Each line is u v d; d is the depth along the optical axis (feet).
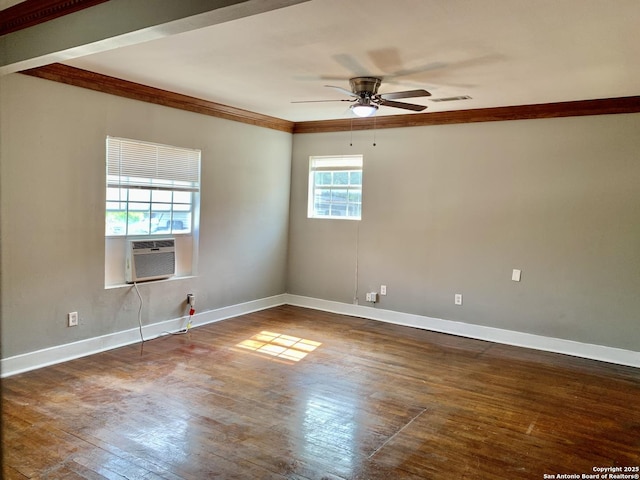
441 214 17.87
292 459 8.71
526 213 16.24
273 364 13.76
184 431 9.60
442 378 13.10
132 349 14.62
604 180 14.93
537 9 8.08
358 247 19.84
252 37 9.82
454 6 8.03
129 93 14.38
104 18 8.13
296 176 21.36
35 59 9.39
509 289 16.65
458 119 17.20
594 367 14.39
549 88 13.43
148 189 15.61
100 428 9.61
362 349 15.48
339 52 10.69
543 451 9.29
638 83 12.68
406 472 8.42
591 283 15.26
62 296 13.20
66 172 13.04
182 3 7.15
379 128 19.08
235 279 19.06
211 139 17.38
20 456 8.50
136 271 15.16
